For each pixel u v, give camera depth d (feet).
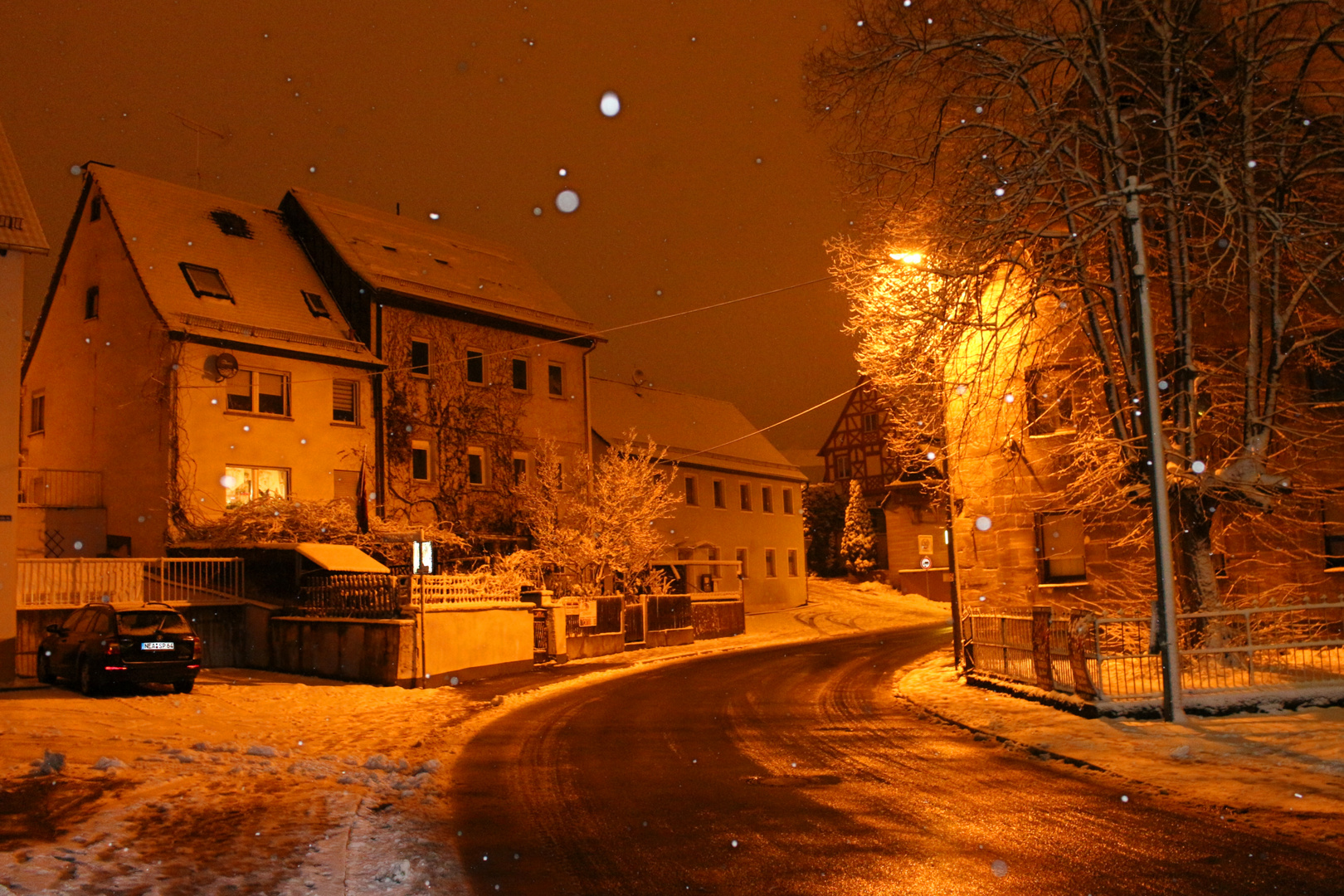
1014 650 57.52
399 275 117.50
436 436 116.78
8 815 28.32
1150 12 55.88
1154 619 44.47
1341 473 65.46
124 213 103.19
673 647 114.83
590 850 25.21
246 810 29.76
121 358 99.45
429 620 73.67
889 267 62.59
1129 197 45.62
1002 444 74.69
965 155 58.34
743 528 172.65
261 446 99.91
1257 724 42.27
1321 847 23.71
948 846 24.54
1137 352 59.57
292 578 82.89
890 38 58.23
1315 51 53.88
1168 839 24.86
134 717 50.83
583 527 127.13
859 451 234.79
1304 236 53.06
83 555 95.25
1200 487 54.90
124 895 20.59
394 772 37.60
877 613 168.25
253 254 112.37
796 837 26.00
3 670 63.31
